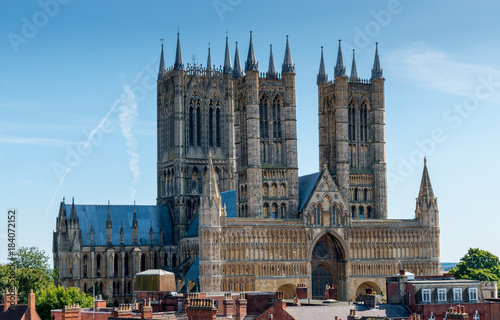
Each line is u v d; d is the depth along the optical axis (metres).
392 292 165.25
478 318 158.88
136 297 196.88
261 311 173.38
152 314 134.50
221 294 188.00
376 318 135.88
